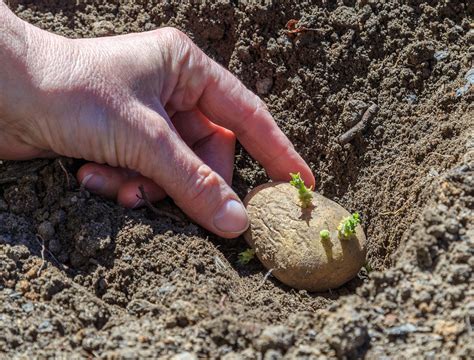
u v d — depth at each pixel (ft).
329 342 1.27
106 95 1.45
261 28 1.72
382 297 1.30
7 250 1.40
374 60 1.70
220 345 1.29
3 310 1.33
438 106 1.63
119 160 1.49
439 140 1.58
